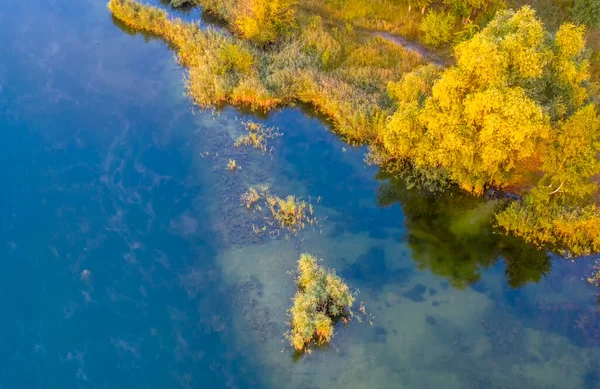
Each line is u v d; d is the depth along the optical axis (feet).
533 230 119.96
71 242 116.47
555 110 122.21
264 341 99.96
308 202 129.08
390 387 93.71
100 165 135.33
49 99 155.22
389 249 119.55
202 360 97.19
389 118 139.54
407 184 134.00
